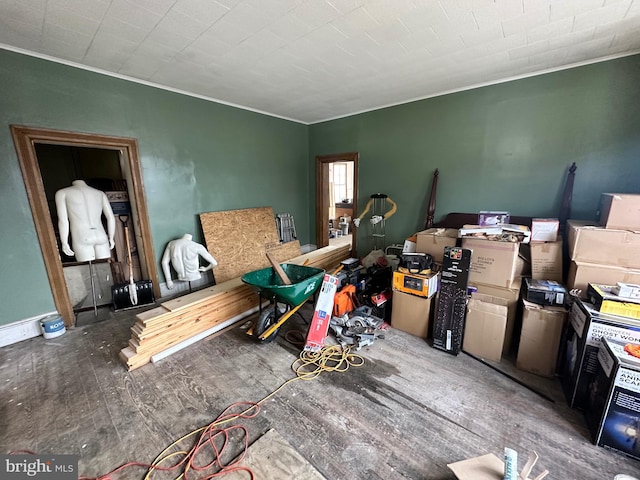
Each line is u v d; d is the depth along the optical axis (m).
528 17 2.01
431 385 2.14
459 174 3.72
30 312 2.77
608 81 2.69
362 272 3.84
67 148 5.05
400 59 2.70
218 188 4.23
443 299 2.58
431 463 1.53
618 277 2.09
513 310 2.51
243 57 2.64
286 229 5.32
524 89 3.12
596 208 2.90
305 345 2.59
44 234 2.78
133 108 3.23
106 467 1.52
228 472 1.49
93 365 2.39
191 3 1.83
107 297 3.60
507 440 1.67
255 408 1.92
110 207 3.22
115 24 2.07
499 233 2.69
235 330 3.01
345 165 9.70
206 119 3.94
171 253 3.64
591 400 1.78
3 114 2.46
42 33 2.20
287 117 5.07
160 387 2.13
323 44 2.40
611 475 1.46
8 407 1.94
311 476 1.46
